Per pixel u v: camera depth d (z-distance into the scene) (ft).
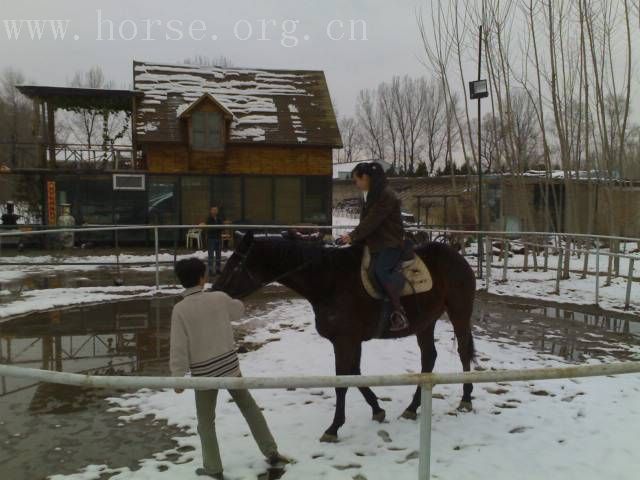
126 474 12.85
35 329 26.66
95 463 13.50
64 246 66.33
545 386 19.13
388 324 15.02
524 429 15.64
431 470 13.08
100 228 33.45
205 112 70.69
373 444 14.49
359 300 14.70
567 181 44.93
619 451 14.17
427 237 41.22
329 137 75.25
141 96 72.64
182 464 13.39
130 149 73.26
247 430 15.30
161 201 70.90
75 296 34.06
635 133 67.36
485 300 34.94
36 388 18.80
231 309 12.94
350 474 12.86
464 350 16.99
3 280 41.04
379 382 9.52
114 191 69.67
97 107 74.18
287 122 76.84
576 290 37.63
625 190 59.31
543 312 31.37
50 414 16.58
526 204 48.73
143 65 82.02
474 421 16.14
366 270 14.76
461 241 46.42
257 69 86.69
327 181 75.51
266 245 14.61
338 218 124.16
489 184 71.61
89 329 26.76
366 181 14.89
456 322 16.97
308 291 14.94
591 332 26.86
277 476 12.80
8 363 21.58
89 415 16.49
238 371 12.78
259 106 79.10
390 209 14.57
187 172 71.15
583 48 42.73
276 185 74.28
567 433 15.35
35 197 78.79
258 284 14.58
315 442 14.56
